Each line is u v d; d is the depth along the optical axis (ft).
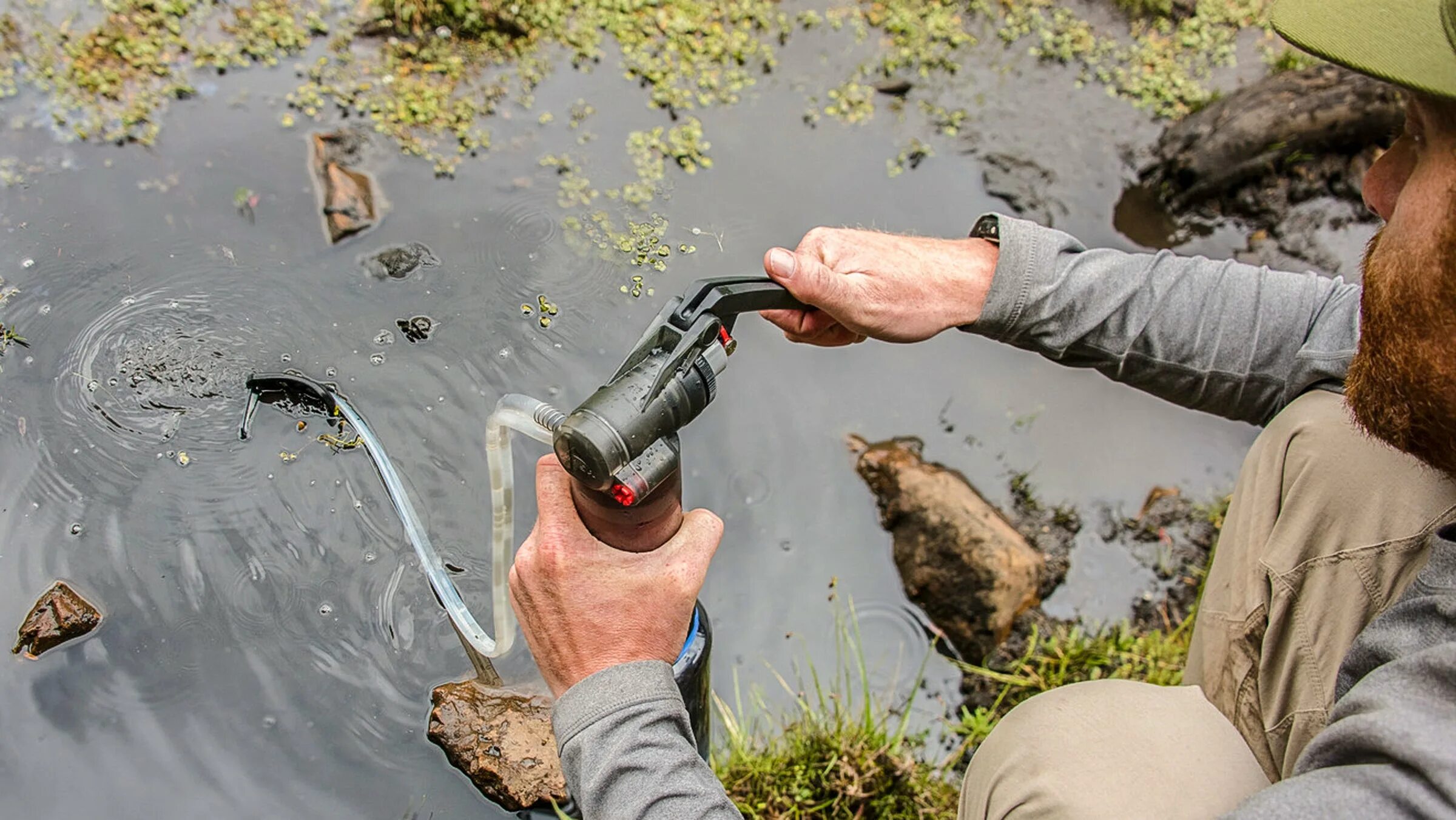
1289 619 5.20
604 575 4.43
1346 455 5.00
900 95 10.98
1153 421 9.51
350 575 7.67
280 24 10.44
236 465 7.89
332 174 9.15
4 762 6.81
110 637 7.29
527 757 7.04
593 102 10.30
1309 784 3.56
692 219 9.37
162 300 8.45
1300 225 10.41
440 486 8.03
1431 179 3.65
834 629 8.29
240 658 7.32
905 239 5.83
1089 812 4.52
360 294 8.64
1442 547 4.01
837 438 9.04
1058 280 5.80
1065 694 5.16
